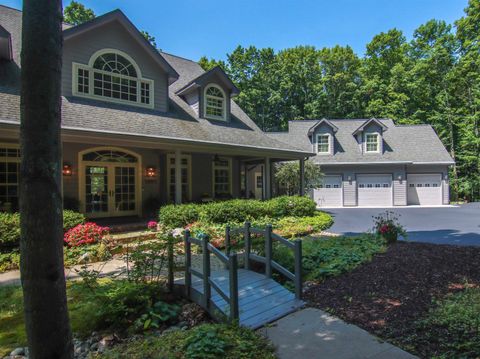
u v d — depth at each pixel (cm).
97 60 971
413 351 279
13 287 480
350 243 686
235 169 1495
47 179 163
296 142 2134
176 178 945
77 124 762
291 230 909
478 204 1973
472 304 363
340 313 371
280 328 339
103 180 1072
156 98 1098
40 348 160
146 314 368
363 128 2028
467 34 2605
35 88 162
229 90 1307
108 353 290
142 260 447
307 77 3425
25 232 161
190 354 273
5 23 1029
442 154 1994
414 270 497
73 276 543
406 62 3002
